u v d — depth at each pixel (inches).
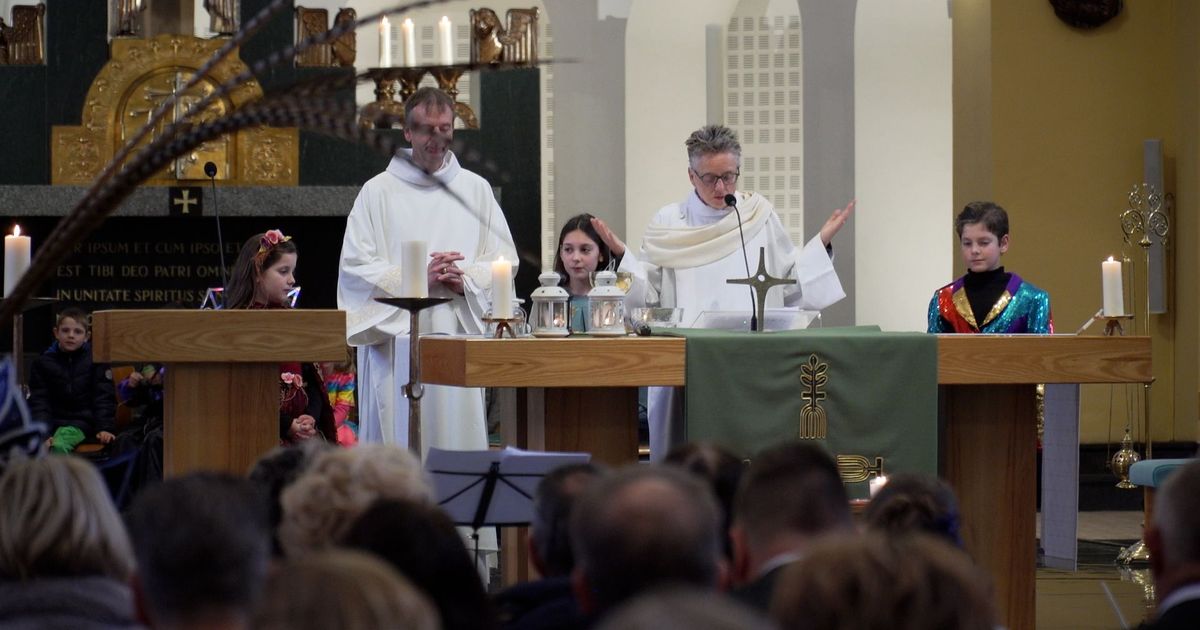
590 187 1003.9
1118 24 866.8
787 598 135.3
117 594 186.7
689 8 1004.6
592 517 162.7
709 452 259.8
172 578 157.9
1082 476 841.5
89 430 760.3
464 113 885.8
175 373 378.3
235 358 373.4
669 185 1006.4
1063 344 394.6
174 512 160.7
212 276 890.1
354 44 879.7
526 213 886.4
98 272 883.4
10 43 866.8
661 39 1006.4
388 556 185.9
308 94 202.5
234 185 858.8
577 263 562.3
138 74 863.1
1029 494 417.4
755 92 1006.4
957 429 416.2
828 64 1004.6
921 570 133.2
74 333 759.1
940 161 1006.4
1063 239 866.8
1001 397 417.1
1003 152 867.4
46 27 867.4
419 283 390.6
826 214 1005.8
